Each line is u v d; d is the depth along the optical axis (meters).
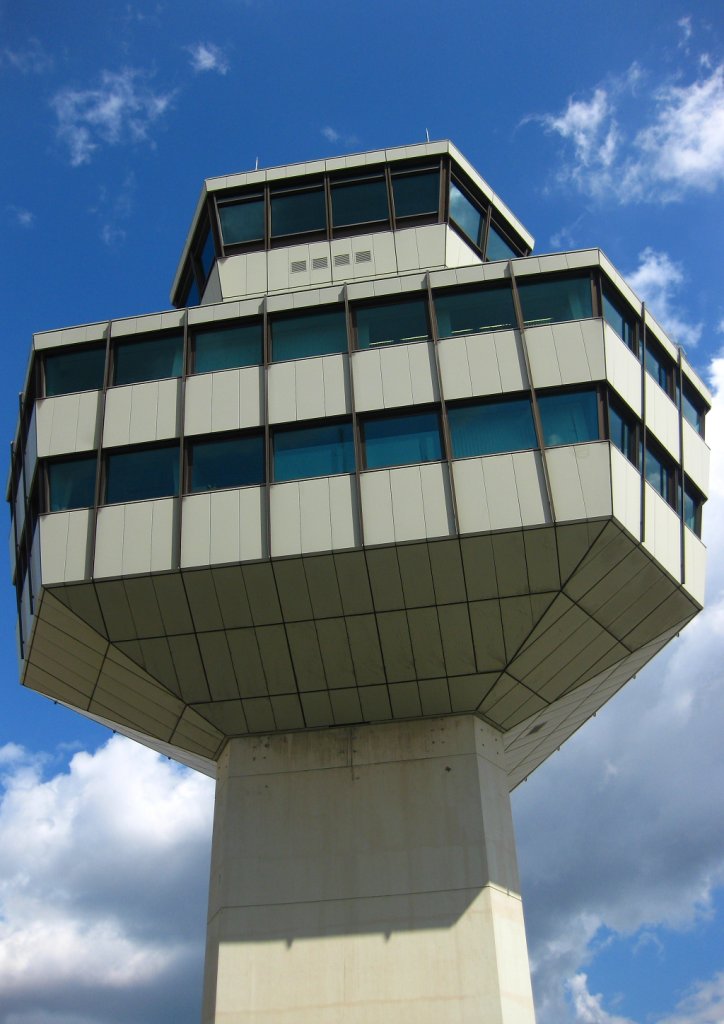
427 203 31.05
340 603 22.64
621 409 23.72
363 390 23.69
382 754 24.73
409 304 24.84
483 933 22.27
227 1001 21.98
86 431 24.12
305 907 23.00
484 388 23.33
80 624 23.16
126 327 25.34
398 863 23.33
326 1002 21.86
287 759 24.97
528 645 23.39
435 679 24.11
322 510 22.44
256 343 24.92
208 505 22.88
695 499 27.31
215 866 24.41
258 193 31.61
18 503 27.27
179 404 24.23
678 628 25.94
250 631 23.14
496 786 24.64
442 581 22.27
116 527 22.89
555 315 24.22
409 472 22.61
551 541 21.83
